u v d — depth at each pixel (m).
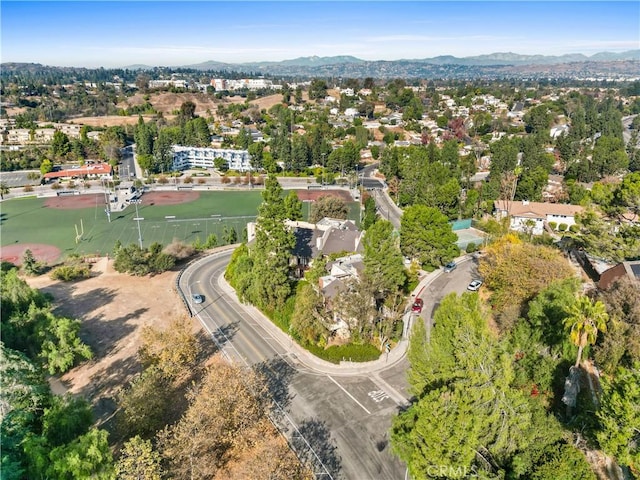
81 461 36.19
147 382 48.12
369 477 42.16
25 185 184.75
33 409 44.19
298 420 49.25
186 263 100.12
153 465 36.91
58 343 59.28
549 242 94.00
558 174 186.62
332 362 59.97
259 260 71.88
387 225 73.31
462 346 40.81
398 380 56.62
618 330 50.00
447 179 141.38
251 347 64.50
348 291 62.91
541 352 53.19
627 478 38.41
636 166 178.38
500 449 36.47
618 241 69.25
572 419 44.59
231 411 43.72
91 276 92.38
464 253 102.94
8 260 110.69
